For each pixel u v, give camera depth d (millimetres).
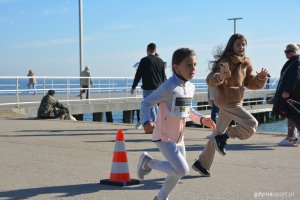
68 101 22172
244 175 6598
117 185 5934
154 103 4863
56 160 7688
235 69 6121
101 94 30062
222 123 6391
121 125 13438
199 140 10258
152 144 9547
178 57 4855
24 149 8828
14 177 6410
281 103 9008
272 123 33688
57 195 5477
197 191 5680
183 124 5039
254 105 33812
